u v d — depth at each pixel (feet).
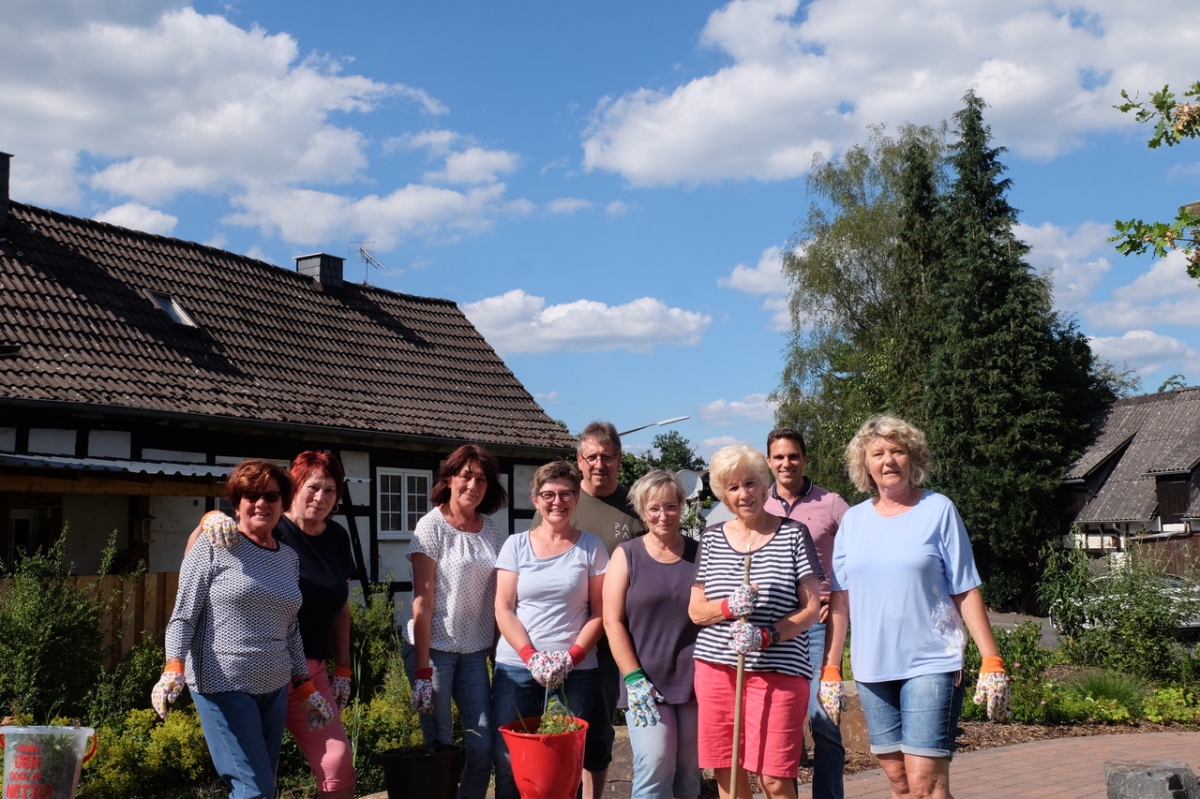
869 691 15.33
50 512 37.88
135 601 27.63
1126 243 20.08
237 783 14.57
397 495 56.03
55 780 13.82
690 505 40.11
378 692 28.81
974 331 117.91
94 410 41.16
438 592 17.15
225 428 47.39
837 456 122.52
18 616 22.98
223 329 53.93
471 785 16.98
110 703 24.13
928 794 14.61
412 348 65.62
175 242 57.72
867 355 127.95
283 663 15.20
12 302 44.57
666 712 15.75
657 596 15.90
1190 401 119.14
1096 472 118.21
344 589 16.83
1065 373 123.95
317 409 52.47
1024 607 113.19
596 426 18.86
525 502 62.95
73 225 52.70
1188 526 105.40
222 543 14.78
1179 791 19.06
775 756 15.03
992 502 112.27
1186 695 38.06
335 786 15.81
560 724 15.39
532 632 16.65
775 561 15.42
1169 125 19.84
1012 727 32.45
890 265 128.77
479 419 61.98
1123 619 42.78
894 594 15.06
